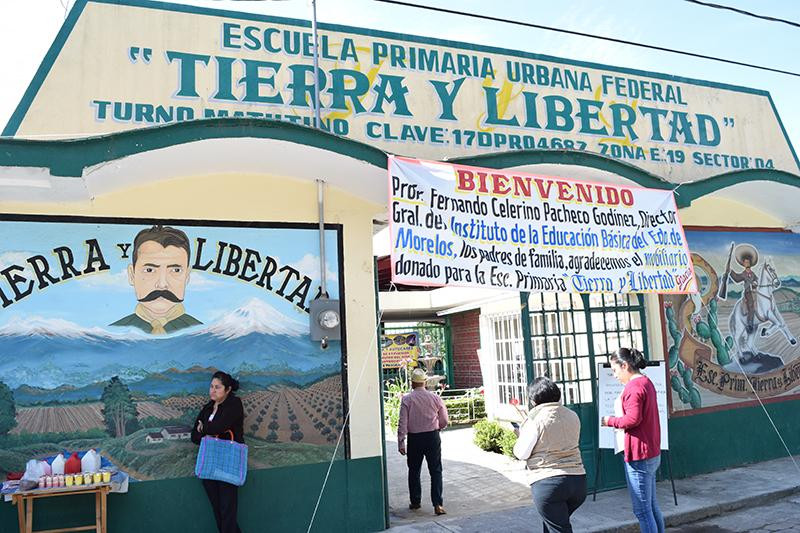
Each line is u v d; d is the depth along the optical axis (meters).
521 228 6.99
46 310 6.37
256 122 6.11
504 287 6.76
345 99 8.49
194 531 6.51
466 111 9.14
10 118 7.23
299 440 6.98
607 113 10.14
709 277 9.85
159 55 7.84
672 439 9.13
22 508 5.68
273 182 7.24
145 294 6.67
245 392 6.84
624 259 7.55
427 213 6.50
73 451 6.25
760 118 11.57
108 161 5.79
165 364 6.63
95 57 7.61
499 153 7.05
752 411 9.85
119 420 6.42
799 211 10.13
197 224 6.92
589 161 7.56
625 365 6.22
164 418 6.55
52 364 6.31
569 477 5.06
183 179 6.94
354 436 7.18
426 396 8.05
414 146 8.74
